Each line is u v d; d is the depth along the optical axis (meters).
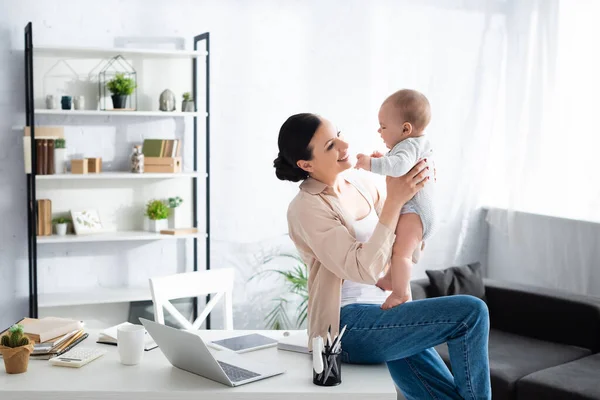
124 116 4.23
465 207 5.03
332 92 4.66
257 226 4.59
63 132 4.00
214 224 4.49
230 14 4.41
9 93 3.99
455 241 5.03
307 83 4.61
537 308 3.96
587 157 4.31
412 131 2.15
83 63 4.09
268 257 4.62
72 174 3.90
